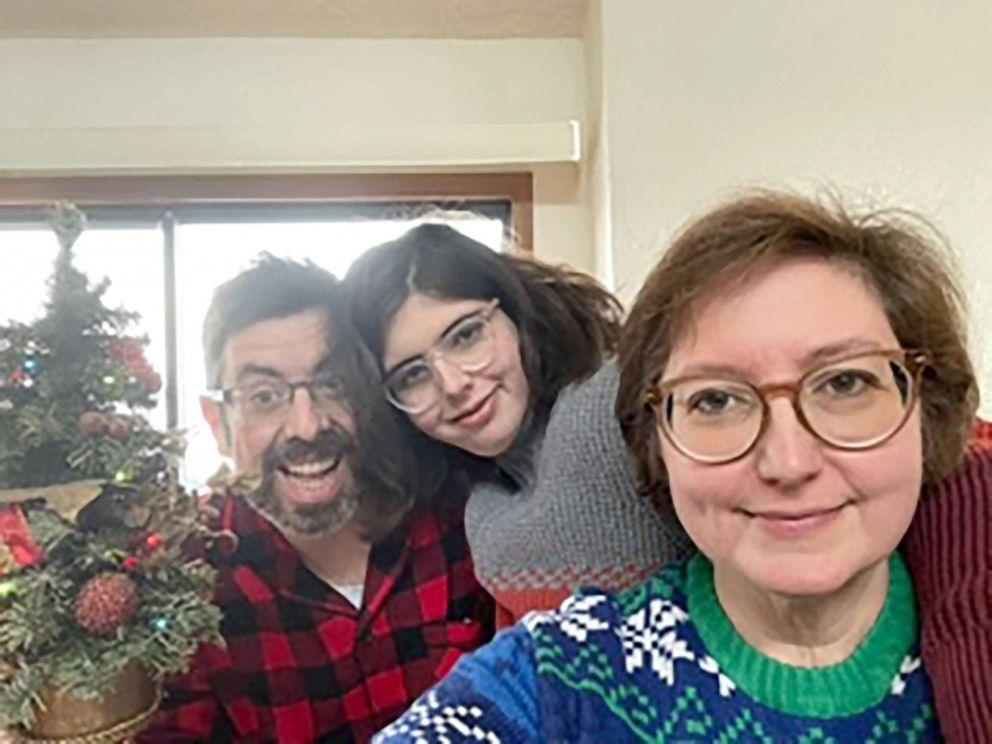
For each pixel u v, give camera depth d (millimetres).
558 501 956
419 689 1100
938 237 672
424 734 642
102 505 971
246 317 1095
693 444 620
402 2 1424
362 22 1459
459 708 653
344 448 1084
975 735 575
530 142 1410
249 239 1379
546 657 667
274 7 1420
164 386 1113
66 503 951
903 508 606
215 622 1040
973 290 1312
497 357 1054
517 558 1006
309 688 1102
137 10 1411
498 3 1438
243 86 1476
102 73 1463
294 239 1321
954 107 1332
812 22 1332
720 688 643
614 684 657
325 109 1484
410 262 1077
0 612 935
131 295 1339
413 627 1100
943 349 634
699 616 670
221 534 1078
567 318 1056
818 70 1331
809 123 1329
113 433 970
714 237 624
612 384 952
